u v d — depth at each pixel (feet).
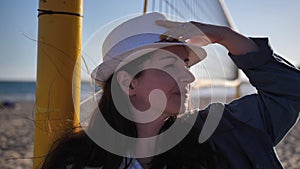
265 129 2.94
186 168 2.86
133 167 2.85
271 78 2.93
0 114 25.41
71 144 2.93
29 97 62.44
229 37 2.95
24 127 20.42
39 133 2.99
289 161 12.66
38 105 2.98
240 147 2.92
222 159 2.89
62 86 2.94
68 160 2.91
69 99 2.96
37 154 3.01
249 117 2.96
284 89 2.93
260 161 2.86
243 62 2.95
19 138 17.06
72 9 2.94
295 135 17.46
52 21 2.91
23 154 13.61
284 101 2.93
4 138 17.04
